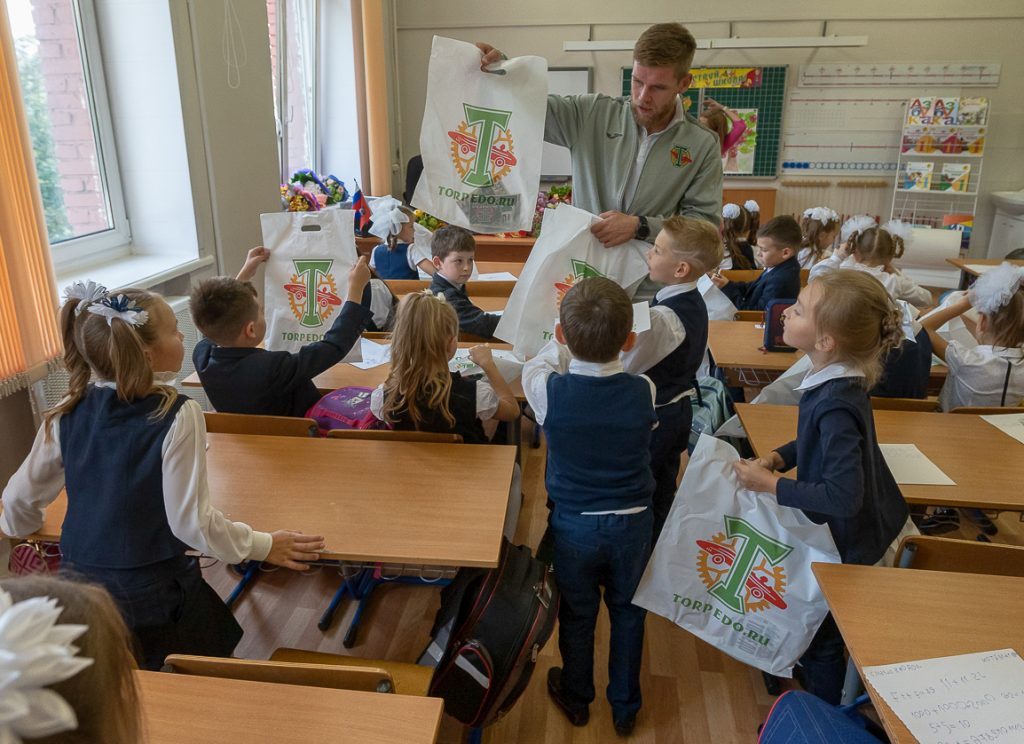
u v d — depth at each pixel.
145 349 1.33
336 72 5.93
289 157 5.76
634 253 2.04
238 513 1.55
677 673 2.01
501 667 1.50
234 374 2.02
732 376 3.04
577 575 1.66
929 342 2.40
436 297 1.89
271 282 2.37
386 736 0.98
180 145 3.28
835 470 1.41
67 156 3.04
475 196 1.76
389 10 6.86
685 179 2.10
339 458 1.80
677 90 1.92
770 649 1.58
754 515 1.55
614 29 6.98
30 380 2.22
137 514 1.32
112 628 0.60
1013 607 1.28
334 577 2.38
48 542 1.55
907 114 6.78
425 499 1.62
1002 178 6.98
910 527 1.64
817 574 1.36
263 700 1.04
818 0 6.75
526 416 3.22
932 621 1.24
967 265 4.98
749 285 3.70
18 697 0.48
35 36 2.82
